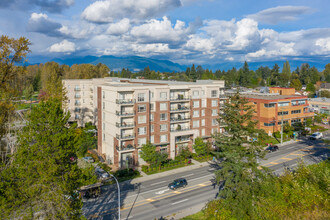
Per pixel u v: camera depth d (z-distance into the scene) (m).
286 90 100.31
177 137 63.91
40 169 22.06
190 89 64.25
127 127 54.62
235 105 37.97
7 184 21.27
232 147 35.81
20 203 21.23
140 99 55.91
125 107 55.31
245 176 33.22
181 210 37.03
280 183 38.28
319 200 32.16
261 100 80.44
